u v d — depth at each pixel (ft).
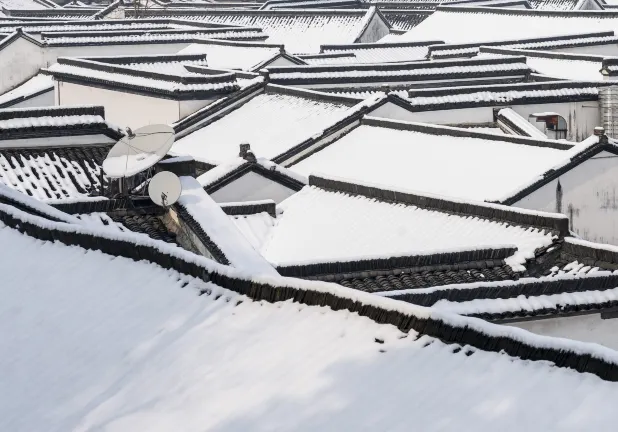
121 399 44.09
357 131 169.37
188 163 97.91
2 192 75.25
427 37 325.42
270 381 42.01
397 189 116.06
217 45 292.40
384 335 42.32
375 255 93.15
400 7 417.69
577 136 205.77
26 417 44.91
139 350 47.73
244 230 117.60
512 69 238.07
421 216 111.86
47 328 52.80
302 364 42.42
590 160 137.18
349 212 118.01
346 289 45.44
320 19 355.97
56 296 56.18
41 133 133.90
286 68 225.56
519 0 388.98
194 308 50.26
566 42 280.31
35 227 64.44
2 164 129.90
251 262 81.56
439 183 141.18
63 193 126.21
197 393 42.80
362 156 159.53
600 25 293.02
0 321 55.06
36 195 125.18
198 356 45.70
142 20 347.15
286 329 45.70
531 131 190.19
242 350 45.14
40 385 47.39
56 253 61.77
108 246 59.36
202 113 195.42
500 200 132.26
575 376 37.35
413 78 234.38
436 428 36.14
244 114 194.29
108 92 221.25
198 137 192.44
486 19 319.88
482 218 106.93
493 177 138.51
